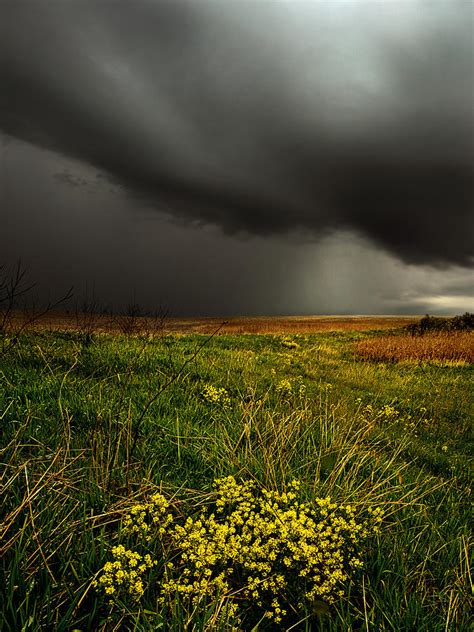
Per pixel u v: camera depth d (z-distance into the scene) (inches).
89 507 114.7
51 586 85.5
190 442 171.3
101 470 126.0
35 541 92.8
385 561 106.8
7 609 77.8
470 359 780.0
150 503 104.6
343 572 99.7
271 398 277.6
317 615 89.0
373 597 95.0
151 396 219.3
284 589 94.0
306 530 93.4
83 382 222.7
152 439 168.6
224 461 153.3
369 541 114.2
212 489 133.3
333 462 161.3
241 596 95.7
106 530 109.3
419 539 124.3
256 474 143.3
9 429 148.9
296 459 162.1
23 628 72.4
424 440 281.6
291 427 186.1
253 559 93.1
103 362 293.9
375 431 247.0
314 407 269.7
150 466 141.5
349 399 352.5
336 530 98.4
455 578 107.3
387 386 488.7
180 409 211.5
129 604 86.0
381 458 189.2
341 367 611.8
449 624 89.6
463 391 503.2
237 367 409.4
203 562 88.7
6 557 92.1
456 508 156.5
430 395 453.4
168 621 84.2
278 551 94.3
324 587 88.7
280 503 120.0
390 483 164.1
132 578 81.9
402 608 93.2
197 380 294.5
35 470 121.9
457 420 362.9
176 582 88.7
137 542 102.7
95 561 95.4
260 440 162.9
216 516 121.3
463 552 118.3
